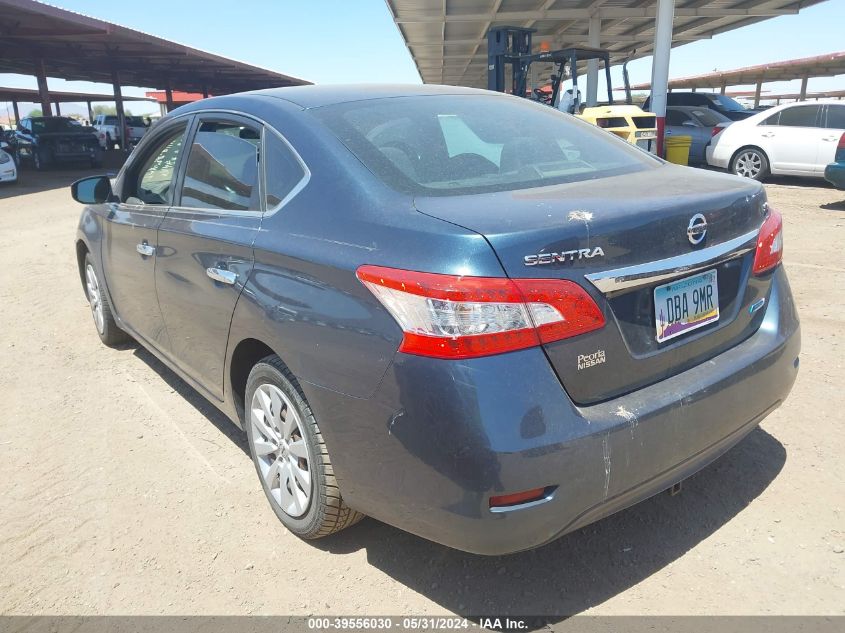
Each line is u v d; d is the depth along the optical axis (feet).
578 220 6.64
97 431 12.39
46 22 65.31
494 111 10.30
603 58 51.11
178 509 9.91
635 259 6.94
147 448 11.73
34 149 76.54
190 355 11.09
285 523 9.18
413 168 8.20
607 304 6.83
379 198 7.57
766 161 41.19
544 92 58.39
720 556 8.33
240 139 9.90
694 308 7.68
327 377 7.45
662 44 51.37
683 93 57.21
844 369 13.19
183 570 8.61
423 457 6.59
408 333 6.58
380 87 10.66
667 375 7.50
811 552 8.29
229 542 9.12
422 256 6.62
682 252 7.34
